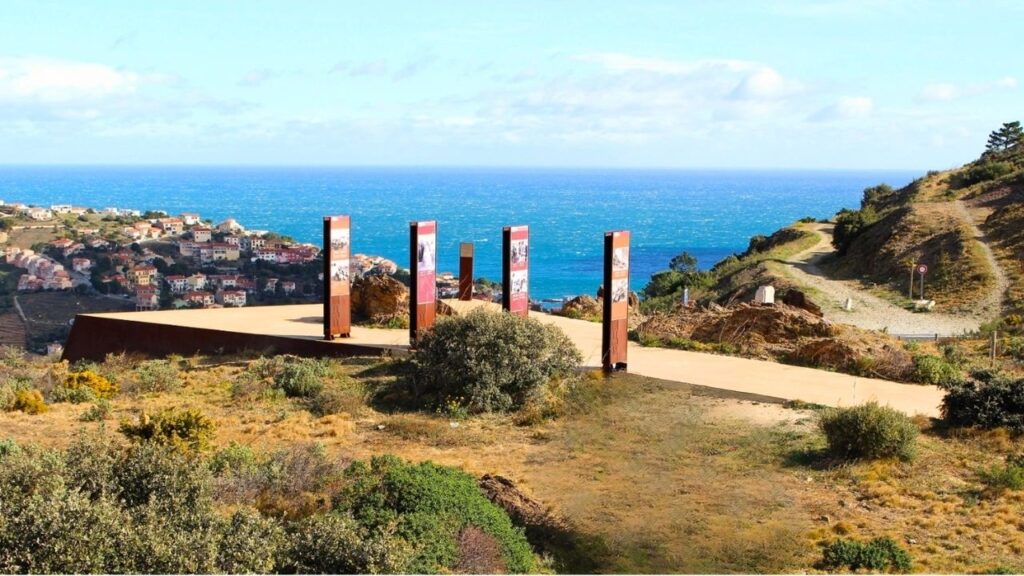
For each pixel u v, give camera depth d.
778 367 25.38
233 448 16.62
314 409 22.02
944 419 20.09
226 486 14.42
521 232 25.67
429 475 13.48
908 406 21.30
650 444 17.55
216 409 22.19
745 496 14.86
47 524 10.20
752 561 12.41
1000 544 13.48
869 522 14.25
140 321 32.53
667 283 78.00
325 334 28.88
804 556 12.80
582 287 161.50
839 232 80.31
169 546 10.21
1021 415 19.28
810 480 16.05
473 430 20.09
